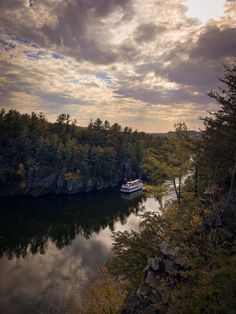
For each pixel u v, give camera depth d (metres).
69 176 96.88
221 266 11.09
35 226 58.16
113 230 56.38
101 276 33.25
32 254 43.66
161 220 20.56
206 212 15.41
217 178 16.88
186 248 14.52
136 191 100.62
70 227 58.25
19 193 90.12
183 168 21.92
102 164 109.75
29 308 29.00
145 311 15.20
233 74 17.06
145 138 149.25
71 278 35.44
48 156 95.50
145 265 20.72
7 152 93.38
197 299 11.66
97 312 24.41
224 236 14.91
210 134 17.52
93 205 78.94
